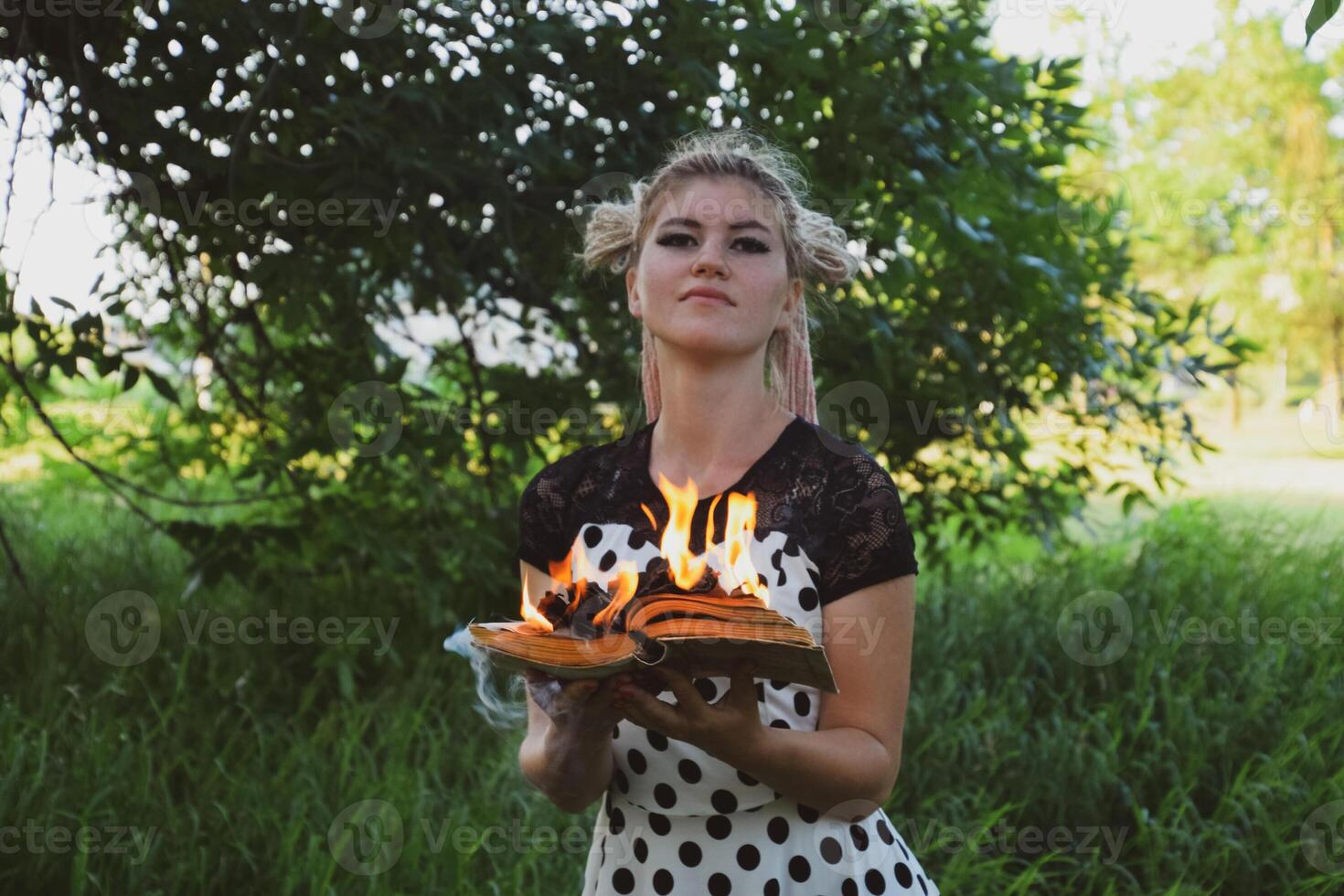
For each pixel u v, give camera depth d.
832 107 3.88
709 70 3.78
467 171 3.73
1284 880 3.09
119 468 5.78
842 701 1.44
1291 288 15.52
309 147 3.79
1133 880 3.10
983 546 6.26
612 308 4.25
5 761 3.12
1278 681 4.00
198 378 4.51
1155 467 4.81
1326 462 11.89
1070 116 4.42
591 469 1.60
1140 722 3.63
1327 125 15.07
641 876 1.49
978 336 4.42
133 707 3.71
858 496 1.45
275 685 3.92
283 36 3.48
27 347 4.69
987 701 3.95
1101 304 4.87
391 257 3.93
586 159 3.96
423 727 3.73
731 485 1.50
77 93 3.62
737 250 1.48
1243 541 5.78
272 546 4.05
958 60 4.16
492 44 3.75
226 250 3.88
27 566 4.89
